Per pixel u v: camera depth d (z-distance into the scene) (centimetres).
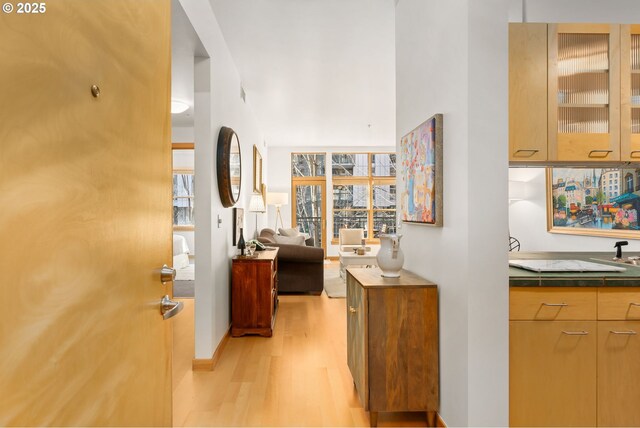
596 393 168
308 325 381
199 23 253
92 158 79
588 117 199
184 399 228
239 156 403
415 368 197
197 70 285
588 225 301
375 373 196
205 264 281
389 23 305
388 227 895
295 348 317
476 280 161
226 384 249
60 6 68
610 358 169
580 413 168
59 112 68
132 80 98
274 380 255
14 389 57
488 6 161
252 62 385
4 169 56
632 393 169
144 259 105
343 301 485
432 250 207
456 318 174
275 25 309
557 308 168
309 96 496
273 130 713
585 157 193
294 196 896
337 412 213
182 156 781
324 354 302
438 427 195
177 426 199
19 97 59
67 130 70
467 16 161
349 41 336
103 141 83
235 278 346
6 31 56
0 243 55
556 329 168
